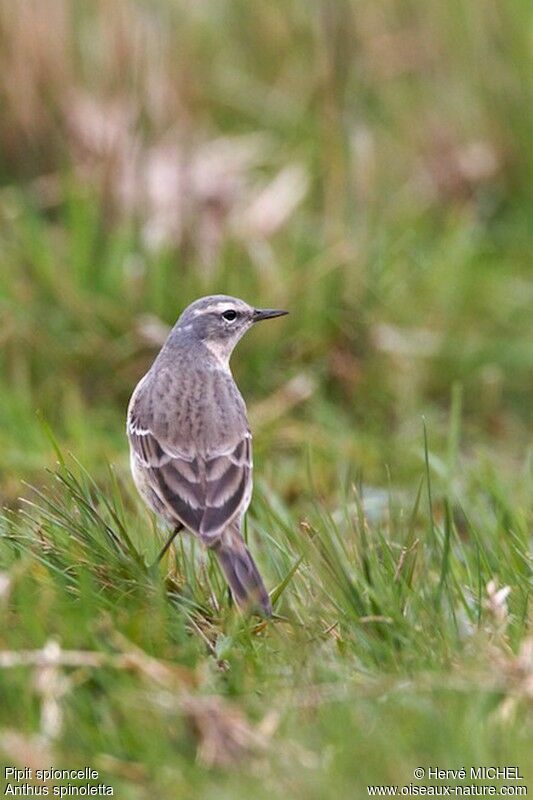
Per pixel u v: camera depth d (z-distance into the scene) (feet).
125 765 24.20
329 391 45.88
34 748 24.07
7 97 51.75
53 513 30.25
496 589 28.17
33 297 45.44
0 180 51.83
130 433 32.55
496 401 46.93
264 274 46.93
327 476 40.68
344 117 53.31
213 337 34.76
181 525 30.78
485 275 50.11
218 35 56.44
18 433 40.55
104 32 52.21
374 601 27.89
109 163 49.49
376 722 24.50
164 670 25.64
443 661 26.18
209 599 29.43
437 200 53.57
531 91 54.13
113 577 28.58
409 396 45.73
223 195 50.70
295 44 55.98
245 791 23.32
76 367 44.73
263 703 25.40
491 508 36.73
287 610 29.04
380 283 47.78
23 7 52.06
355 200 50.65
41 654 25.48
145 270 46.29
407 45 55.06
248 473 31.48
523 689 24.97
